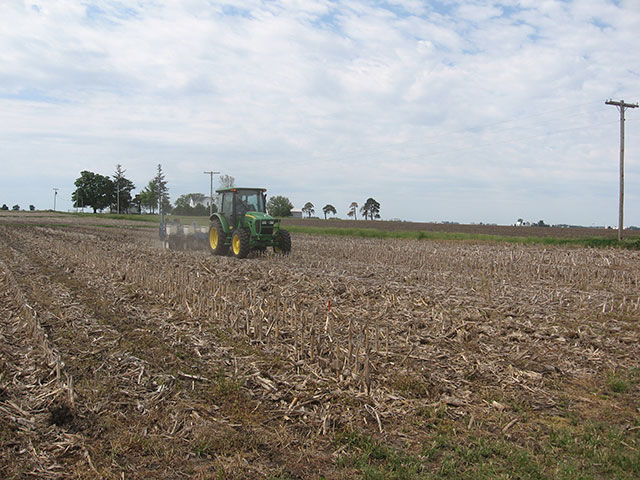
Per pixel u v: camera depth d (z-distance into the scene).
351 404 5.44
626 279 15.17
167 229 22.72
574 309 10.25
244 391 5.72
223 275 13.55
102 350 6.88
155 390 5.64
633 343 8.01
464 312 9.53
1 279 12.06
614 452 4.57
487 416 5.33
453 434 4.90
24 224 45.84
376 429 4.96
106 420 4.88
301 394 5.64
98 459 4.29
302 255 19.91
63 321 8.23
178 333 7.81
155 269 13.34
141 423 4.89
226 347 7.22
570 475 4.17
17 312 8.86
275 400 5.52
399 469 4.21
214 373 6.26
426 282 13.54
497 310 9.80
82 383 5.70
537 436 4.93
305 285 12.02
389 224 60.16
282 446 4.58
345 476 4.15
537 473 4.20
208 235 21.70
